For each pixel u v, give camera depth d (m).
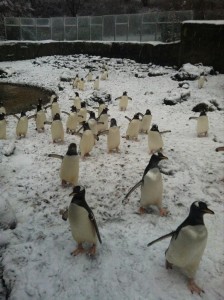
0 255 2.83
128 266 2.64
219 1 20.98
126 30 17.92
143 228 3.14
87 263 2.68
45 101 10.40
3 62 18.55
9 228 3.18
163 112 8.19
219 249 2.85
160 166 4.58
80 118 7.14
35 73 15.25
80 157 5.06
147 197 3.24
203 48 12.70
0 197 3.29
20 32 21.33
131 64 15.74
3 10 23.44
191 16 15.27
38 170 4.61
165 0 24.03
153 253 2.78
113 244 2.90
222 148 3.89
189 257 2.29
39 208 3.59
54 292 2.42
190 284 2.44
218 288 2.44
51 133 6.01
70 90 11.59
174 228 3.15
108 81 13.05
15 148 5.44
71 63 16.80
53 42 19.23
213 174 4.37
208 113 7.81
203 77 10.35
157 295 2.36
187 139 5.96
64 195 3.87
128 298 2.34
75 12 25.52
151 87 11.41
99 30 19.02
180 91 9.90
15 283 2.50
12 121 7.68
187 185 4.05
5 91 12.26
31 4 26.30
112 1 26.39
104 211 3.50
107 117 6.38
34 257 2.76
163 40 16.45
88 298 2.36
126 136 5.97
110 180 4.25
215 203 3.63
